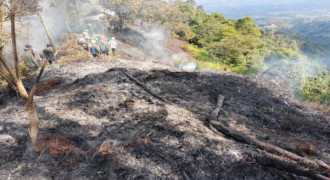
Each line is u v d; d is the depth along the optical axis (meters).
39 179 2.66
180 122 3.96
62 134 3.56
